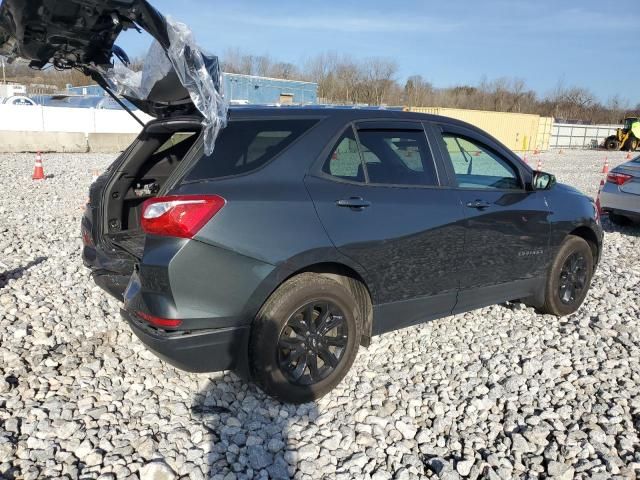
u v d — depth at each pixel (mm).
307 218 3445
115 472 2938
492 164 4656
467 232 4230
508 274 4672
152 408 3561
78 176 15273
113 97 3982
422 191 4051
